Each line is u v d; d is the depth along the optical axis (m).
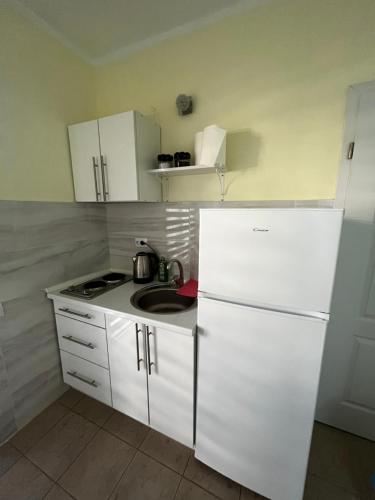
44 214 1.46
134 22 1.38
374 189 1.16
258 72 1.29
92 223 1.82
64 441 1.33
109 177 1.48
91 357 1.45
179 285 1.62
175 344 1.12
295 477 0.94
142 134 1.42
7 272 1.29
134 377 1.30
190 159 1.49
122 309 1.26
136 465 1.20
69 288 1.59
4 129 1.23
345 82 1.14
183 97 1.41
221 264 0.92
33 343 1.45
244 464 1.03
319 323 0.79
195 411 1.17
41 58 1.38
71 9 1.28
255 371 0.93
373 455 1.26
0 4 1.17
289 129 1.28
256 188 1.40
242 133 1.38
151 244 1.80
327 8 1.11
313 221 0.75
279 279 0.83
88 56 1.67
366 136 1.13
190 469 1.18
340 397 1.40
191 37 1.41
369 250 1.22
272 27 1.22
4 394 1.32
